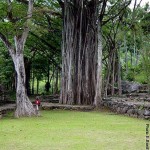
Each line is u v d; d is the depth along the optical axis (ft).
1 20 66.23
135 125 50.85
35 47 120.26
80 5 86.38
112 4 104.27
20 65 65.05
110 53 101.65
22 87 64.80
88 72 86.84
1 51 117.29
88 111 77.10
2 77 119.03
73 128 48.24
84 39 87.71
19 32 64.54
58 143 36.91
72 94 87.71
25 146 35.53
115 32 108.68
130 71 140.46
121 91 106.32
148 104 62.75
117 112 71.67
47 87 140.26
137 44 142.51
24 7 72.79
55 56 127.13
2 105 84.58
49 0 102.94
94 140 38.45
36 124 53.01
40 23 104.53
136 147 34.24
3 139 39.70
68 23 89.04
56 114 69.72
